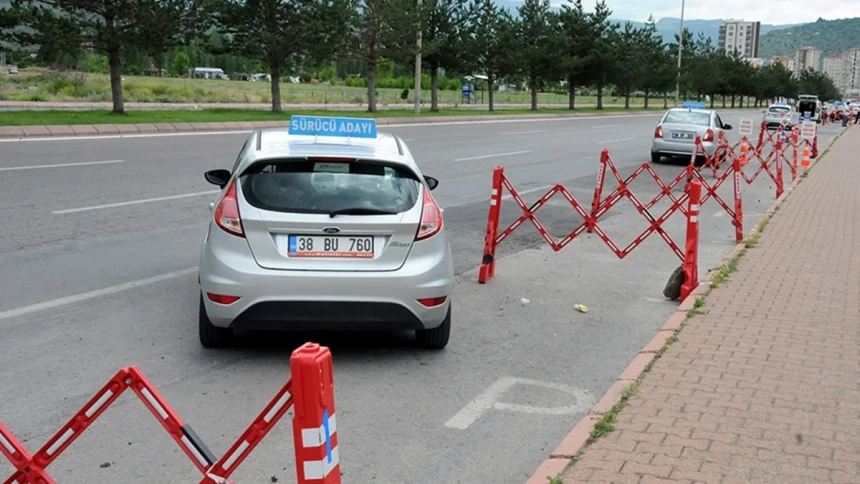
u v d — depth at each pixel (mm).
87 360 5668
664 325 6859
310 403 2629
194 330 6410
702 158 22391
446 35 41344
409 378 5613
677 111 23484
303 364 2619
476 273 8891
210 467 2971
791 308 7340
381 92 73938
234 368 5629
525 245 10602
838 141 39906
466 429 4840
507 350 6336
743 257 9742
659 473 4062
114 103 25391
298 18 30281
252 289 5449
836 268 9133
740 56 115312
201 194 12719
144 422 4723
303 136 6305
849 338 6461
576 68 60844
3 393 5055
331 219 5516
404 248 5652
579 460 4211
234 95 48719
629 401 5047
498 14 49781
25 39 23781
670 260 9977
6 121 20891
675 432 4574
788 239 11047
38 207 10953
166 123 23922
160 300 7172
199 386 5289
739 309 7285
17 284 7426
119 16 24312
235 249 5512
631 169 20625
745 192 17578
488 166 19125
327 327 5578
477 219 12273
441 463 4387
